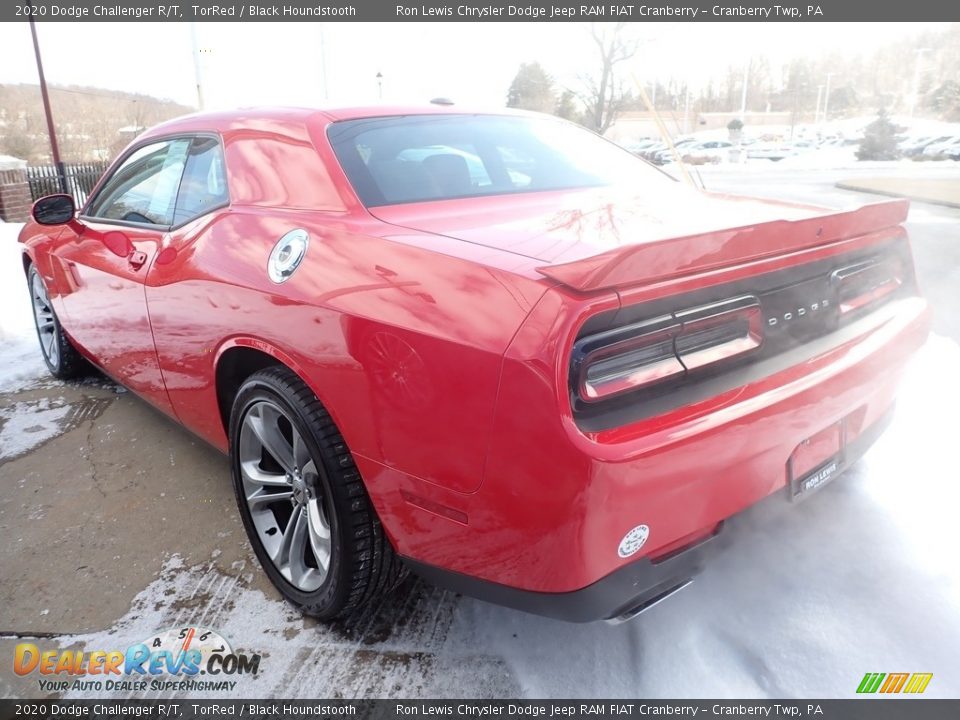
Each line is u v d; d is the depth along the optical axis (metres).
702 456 1.55
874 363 1.95
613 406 1.50
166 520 2.73
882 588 2.10
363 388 1.72
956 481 2.60
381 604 2.20
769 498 1.83
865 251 2.10
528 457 1.45
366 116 2.51
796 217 1.93
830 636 1.93
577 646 1.98
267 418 2.15
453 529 1.64
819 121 78.06
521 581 1.59
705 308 1.63
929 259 6.88
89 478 3.05
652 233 1.74
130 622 2.19
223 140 2.55
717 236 1.57
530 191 2.43
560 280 1.43
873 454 2.83
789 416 1.70
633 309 1.51
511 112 2.96
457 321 1.55
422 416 1.60
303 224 2.06
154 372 2.77
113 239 2.88
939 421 3.06
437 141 2.50
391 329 1.64
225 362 2.29
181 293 2.37
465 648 2.00
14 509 2.84
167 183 2.81
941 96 73.25
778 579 2.16
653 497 1.51
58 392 4.03
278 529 2.29
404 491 1.71
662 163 35.25
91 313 3.21
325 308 1.80
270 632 2.11
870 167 30.72
